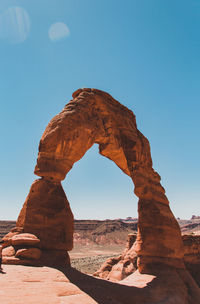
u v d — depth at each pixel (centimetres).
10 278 696
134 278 1325
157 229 1493
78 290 739
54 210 1180
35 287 656
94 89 1659
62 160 1270
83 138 1400
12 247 998
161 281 1246
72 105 1445
